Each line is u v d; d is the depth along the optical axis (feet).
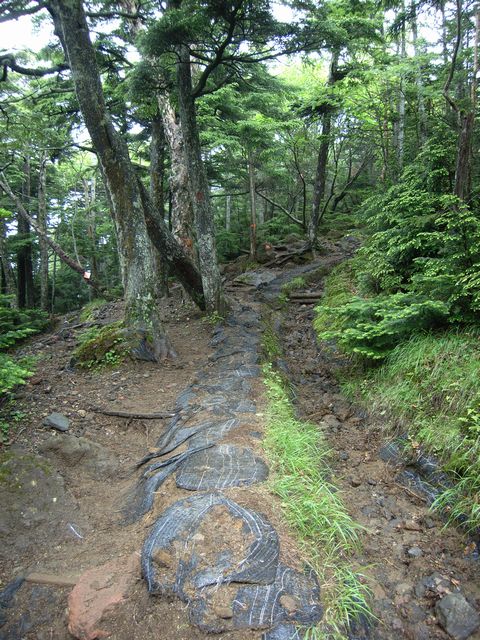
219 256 54.95
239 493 9.37
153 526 8.78
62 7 17.37
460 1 16.01
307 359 21.79
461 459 10.50
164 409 15.30
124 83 29.68
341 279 30.99
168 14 18.37
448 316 14.51
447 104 24.04
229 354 19.89
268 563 7.50
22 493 10.38
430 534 9.59
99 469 11.97
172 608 6.89
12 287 48.47
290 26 19.16
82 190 77.20
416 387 13.50
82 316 40.81
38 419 14.15
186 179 32.07
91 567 8.23
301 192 69.82
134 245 20.43
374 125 31.68
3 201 47.62
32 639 7.09
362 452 12.98
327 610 6.92
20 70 22.29
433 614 7.74
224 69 28.35
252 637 6.36
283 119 42.09
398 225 19.93
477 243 13.47
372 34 27.55
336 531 8.89
